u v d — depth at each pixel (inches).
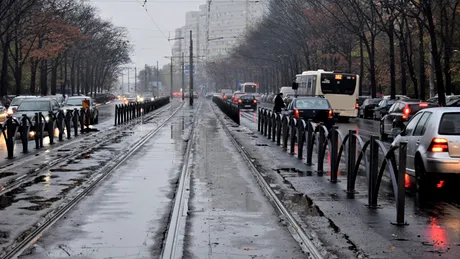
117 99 5516.7
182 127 1566.2
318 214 460.1
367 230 406.3
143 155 878.4
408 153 586.9
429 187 540.1
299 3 2861.7
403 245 365.7
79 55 3489.2
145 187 586.2
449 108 547.8
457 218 447.8
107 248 356.5
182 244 366.0
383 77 2952.8
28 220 437.1
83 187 581.3
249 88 4106.8
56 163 775.7
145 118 2086.6
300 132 836.0
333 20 2434.8
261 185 600.7
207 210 473.4
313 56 3048.7
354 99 1871.3
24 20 2283.5
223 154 896.9
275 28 3366.1
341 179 645.3
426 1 1418.6
